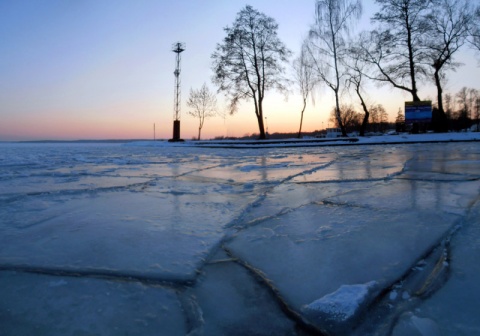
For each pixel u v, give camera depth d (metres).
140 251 2.23
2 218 3.05
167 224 2.84
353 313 1.49
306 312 1.52
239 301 1.62
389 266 1.93
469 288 1.68
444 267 1.90
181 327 1.43
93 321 1.46
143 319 1.48
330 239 2.40
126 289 1.73
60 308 1.56
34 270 1.95
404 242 2.28
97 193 4.28
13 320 1.47
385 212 3.04
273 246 2.30
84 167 7.71
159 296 1.67
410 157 8.87
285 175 5.70
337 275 1.85
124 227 2.76
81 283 1.79
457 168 6.11
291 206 3.41
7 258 2.12
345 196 3.80
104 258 2.12
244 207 3.40
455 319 1.44
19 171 6.80
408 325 1.41
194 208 3.39
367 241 2.32
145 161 9.52
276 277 1.85
